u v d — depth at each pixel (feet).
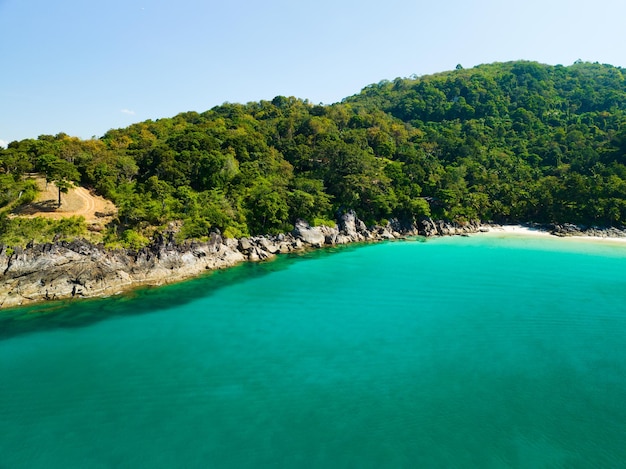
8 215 211.61
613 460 84.79
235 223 264.93
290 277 213.25
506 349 131.95
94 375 115.14
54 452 85.81
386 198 346.54
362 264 242.17
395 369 118.93
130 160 305.32
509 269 229.66
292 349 131.03
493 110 643.45
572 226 357.41
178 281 204.54
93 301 174.81
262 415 97.86
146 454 85.20
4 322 151.84
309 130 485.56
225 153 349.00
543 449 87.61
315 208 308.60
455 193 376.48
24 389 108.27
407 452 86.12
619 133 455.22
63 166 239.30
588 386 111.24
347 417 97.45
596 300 176.55
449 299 178.81
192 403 102.53
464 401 103.96
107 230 216.74
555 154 479.82
